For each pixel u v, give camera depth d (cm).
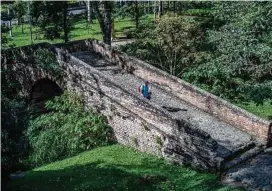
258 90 2327
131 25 5481
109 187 1984
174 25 3188
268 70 2550
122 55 3030
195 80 2933
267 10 2706
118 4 5903
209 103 2519
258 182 1958
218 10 3375
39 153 2528
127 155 2392
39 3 4422
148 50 3319
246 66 2644
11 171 2150
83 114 2736
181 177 2083
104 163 2277
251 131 2334
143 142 2416
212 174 2067
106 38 3512
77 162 2348
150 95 2673
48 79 2945
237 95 2894
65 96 2877
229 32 2920
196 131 2116
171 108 2577
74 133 2605
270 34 2681
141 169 2189
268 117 2691
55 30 4416
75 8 7106
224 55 2741
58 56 2869
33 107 3041
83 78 2714
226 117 2444
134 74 2975
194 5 5716
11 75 2920
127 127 2497
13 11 6097
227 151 2162
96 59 3183
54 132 2628
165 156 2284
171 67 3206
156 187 1988
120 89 2470
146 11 6381
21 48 2927
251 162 2125
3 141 1736
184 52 3186
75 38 4972
